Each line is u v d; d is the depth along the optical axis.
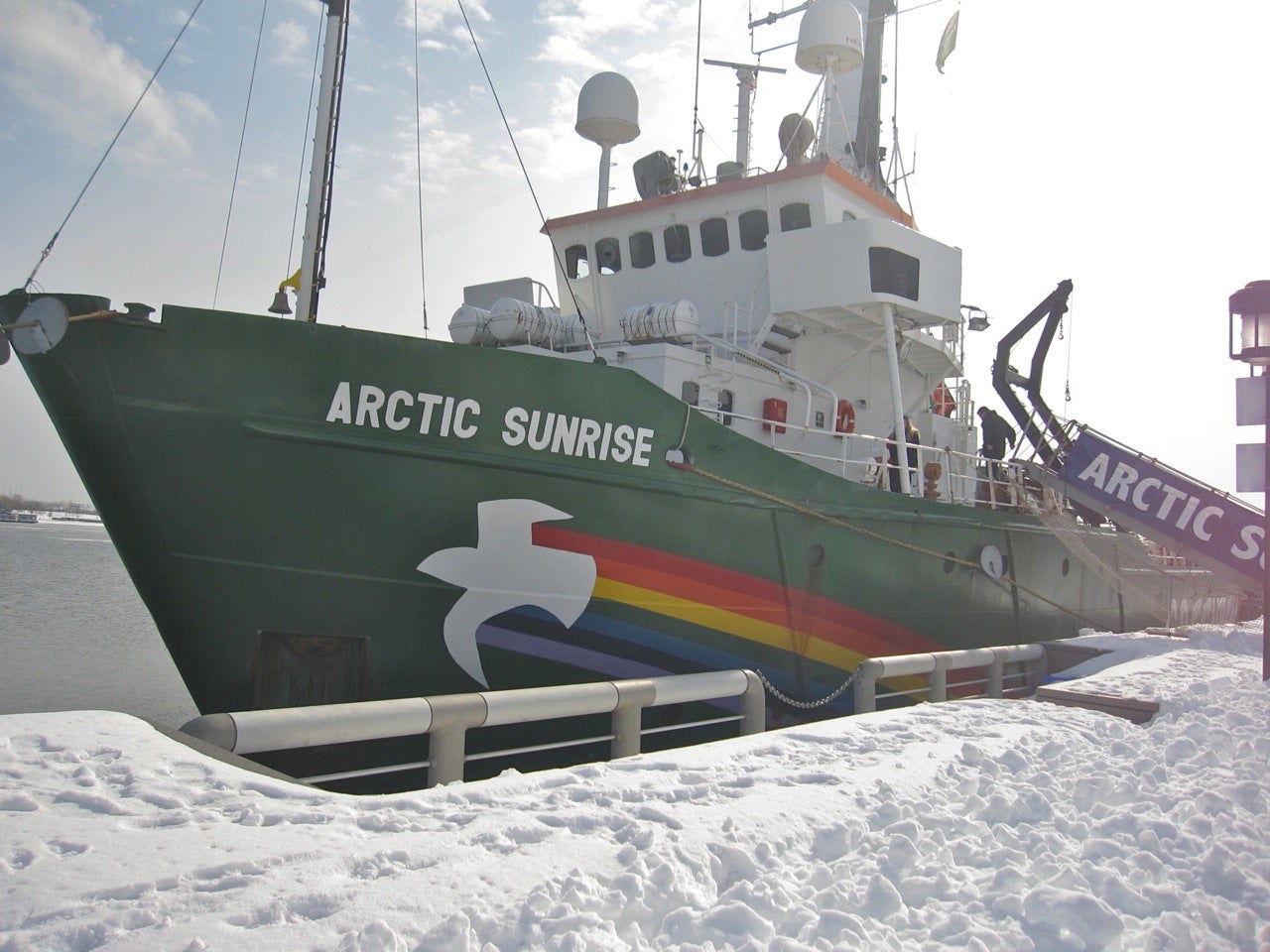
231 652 7.45
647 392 8.62
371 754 7.64
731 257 13.10
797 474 9.84
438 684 7.94
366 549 7.57
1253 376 8.98
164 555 7.26
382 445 7.50
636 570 8.65
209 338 7.08
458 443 7.78
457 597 7.89
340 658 7.72
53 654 20.64
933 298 12.17
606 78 15.02
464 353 7.76
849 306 11.73
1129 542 16.77
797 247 11.74
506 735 8.19
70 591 35.72
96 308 6.92
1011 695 10.70
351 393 7.40
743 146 16.47
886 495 10.88
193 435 7.13
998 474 15.12
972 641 12.49
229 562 7.32
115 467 7.12
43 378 7.08
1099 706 7.57
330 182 9.71
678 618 8.94
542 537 8.15
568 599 8.32
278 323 7.21
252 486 7.25
